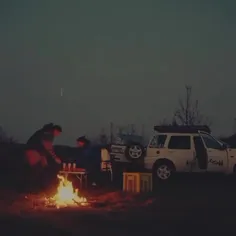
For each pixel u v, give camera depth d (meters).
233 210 13.71
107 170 22.30
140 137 27.86
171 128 22.70
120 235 10.17
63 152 24.66
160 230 10.76
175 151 22.38
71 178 16.83
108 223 11.42
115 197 16.17
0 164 28.14
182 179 22.48
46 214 12.51
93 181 19.17
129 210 13.45
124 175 18.19
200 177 22.62
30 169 16.31
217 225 11.45
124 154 22.61
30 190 16.27
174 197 16.52
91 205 14.06
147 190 18.11
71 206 13.91
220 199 16.12
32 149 16.20
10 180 21.28
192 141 22.33
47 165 16.30
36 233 10.27
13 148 31.44
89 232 10.38
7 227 10.84
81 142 20.58
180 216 12.60
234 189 19.33
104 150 22.61
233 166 22.05
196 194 17.50
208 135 22.38
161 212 13.21
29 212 12.78
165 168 22.42
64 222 11.43
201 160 22.17
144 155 22.55
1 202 14.43
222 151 22.12
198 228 11.05
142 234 10.30
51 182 16.16
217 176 22.53
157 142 22.61
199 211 13.48
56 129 16.25
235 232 10.70
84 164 20.41
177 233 10.48
